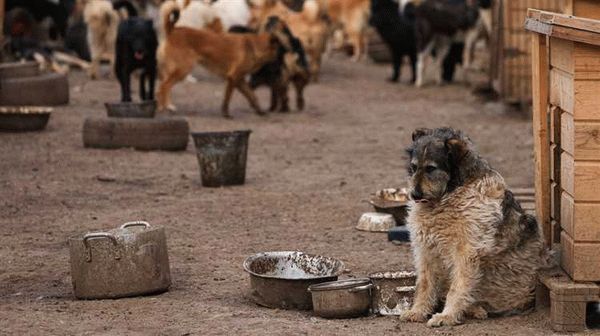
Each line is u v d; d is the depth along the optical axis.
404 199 11.08
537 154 7.93
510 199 7.38
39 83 19.75
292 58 21.12
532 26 7.68
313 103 23.05
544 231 7.91
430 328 7.21
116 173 14.05
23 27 26.86
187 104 21.83
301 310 7.74
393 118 20.81
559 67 7.46
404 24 27.02
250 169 14.81
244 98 23.33
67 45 27.95
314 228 10.88
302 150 16.66
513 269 7.39
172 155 15.55
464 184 7.20
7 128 16.94
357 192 13.01
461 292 7.28
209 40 19.89
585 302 7.06
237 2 26.28
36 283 8.65
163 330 7.11
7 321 7.35
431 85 26.94
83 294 7.99
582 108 7.02
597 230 7.09
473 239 7.18
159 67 20.19
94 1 24.69
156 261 8.12
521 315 7.55
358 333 7.05
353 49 34.34
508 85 21.41
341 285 7.43
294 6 31.39
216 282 8.63
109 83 24.39
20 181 13.30
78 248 7.97
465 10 26.75
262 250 9.84
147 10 28.02
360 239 10.33
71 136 16.83
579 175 7.07
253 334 6.97
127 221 11.13
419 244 7.44
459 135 7.33
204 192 12.94
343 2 32.75
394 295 7.62
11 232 10.59
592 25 6.84
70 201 12.23
